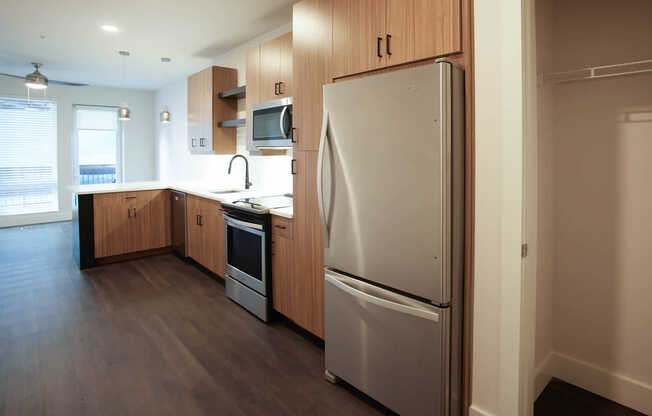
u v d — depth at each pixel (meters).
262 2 3.06
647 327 1.79
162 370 2.17
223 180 4.83
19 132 6.12
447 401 1.56
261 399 1.92
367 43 1.83
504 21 1.44
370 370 1.82
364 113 1.73
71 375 2.10
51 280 3.67
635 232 1.79
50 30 3.73
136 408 1.84
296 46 2.30
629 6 1.74
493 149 1.51
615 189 1.84
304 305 2.43
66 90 6.46
